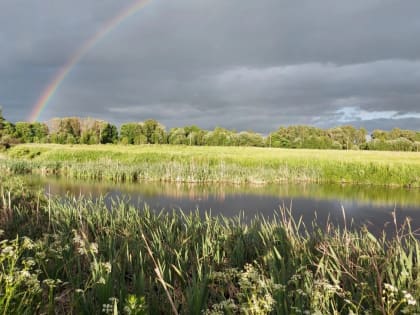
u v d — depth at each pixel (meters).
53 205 9.91
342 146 87.56
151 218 9.45
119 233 7.70
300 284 4.38
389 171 30.36
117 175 29.91
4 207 8.95
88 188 24.52
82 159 44.88
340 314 3.78
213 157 43.12
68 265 4.90
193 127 89.75
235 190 24.72
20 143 63.69
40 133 83.81
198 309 3.82
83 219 8.96
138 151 50.06
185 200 19.86
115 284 4.50
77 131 86.44
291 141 89.88
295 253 5.67
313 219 15.32
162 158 43.72
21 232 7.34
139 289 4.25
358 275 4.88
